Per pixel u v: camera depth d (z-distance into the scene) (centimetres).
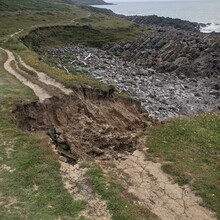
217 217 1852
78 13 16288
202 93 6259
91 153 2475
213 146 2567
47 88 3372
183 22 17738
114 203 1792
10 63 4700
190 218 1838
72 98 3266
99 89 3606
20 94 3197
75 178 2008
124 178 2144
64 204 1778
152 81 6831
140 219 1722
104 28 11894
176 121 3195
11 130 2500
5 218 1662
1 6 12475
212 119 3153
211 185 2077
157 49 10181
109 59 8856
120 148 2638
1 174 2002
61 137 2486
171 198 1984
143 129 3141
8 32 8962
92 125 3044
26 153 2214
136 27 13250
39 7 14925
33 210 1725
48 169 2066
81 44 10069
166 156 2412
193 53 8569
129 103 3769
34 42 8588
